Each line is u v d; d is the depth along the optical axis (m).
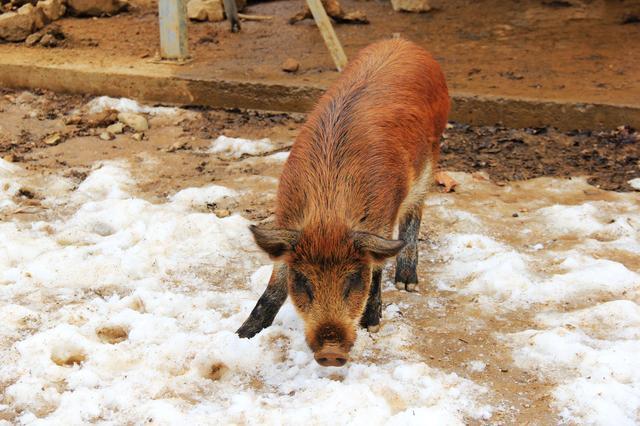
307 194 3.09
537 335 3.25
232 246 3.73
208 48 5.74
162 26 5.36
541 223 3.89
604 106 4.53
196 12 6.43
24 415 2.98
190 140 4.57
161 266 3.60
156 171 4.29
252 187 4.14
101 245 3.70
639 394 3.05
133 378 3.09
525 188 4.15
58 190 4.11
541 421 3.00
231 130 4.72
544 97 4.65
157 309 3.38
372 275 3.27
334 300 2.99
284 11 6.79
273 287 3.28
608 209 3.96
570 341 3.23
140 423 2.97
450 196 4.07
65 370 3.12
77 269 3.55
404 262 3.52
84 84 5.21
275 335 3.27
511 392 3.10
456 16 6.62
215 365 3.18
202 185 4.17
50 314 3.36
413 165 3.35
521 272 3.57
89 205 3.95
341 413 2.96
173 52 5.39
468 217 3.90
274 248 2.99
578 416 3.01
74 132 4.65
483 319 3.38
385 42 3.62
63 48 5.75
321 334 2.98
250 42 5.90
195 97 5.08
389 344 3.26
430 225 3.87
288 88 4.91
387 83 3.38
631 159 4.34
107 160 4.36
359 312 3.04
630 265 3.63
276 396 3.06
